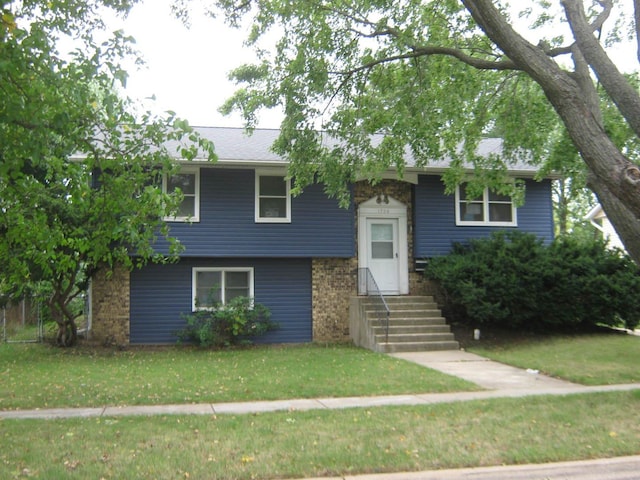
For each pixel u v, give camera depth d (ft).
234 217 59.11
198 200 58.49
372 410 29.40
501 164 50.21
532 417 27.58
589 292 54.80
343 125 46.14
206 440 23.70
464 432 25.04
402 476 20.26
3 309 62.59
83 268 57.41
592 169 25.85
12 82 21.63
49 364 46.14
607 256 57.31
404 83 46.70
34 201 25.93
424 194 63.52
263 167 58.90
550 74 27.35
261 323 59.31
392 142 47.70
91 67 23.08
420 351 52.39
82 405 30.78
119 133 24.53
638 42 26.99
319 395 33.42
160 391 34.19
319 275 62.13
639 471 20.98
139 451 22.13
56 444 22.91
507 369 42.91
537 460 21.86
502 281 53.78
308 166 46.19
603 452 22.61
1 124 22.16
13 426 25.85
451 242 63.52
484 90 50.03
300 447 22.74
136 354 53.11
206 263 60.29
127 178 25.45
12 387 35.58
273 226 59.77
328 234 60.70
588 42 28.14
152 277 59.21
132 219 25.59
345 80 45.29
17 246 30.68
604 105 45.73
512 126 49.62
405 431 25.17
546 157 59.93
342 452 22.07
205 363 46.39
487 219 64.75
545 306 54.85
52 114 22.80
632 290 54.90
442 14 45.65
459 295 55.98
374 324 56.03
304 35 43.70
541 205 66.18
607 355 45.85
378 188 63.52
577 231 113.80
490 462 21.56
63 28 25.59
